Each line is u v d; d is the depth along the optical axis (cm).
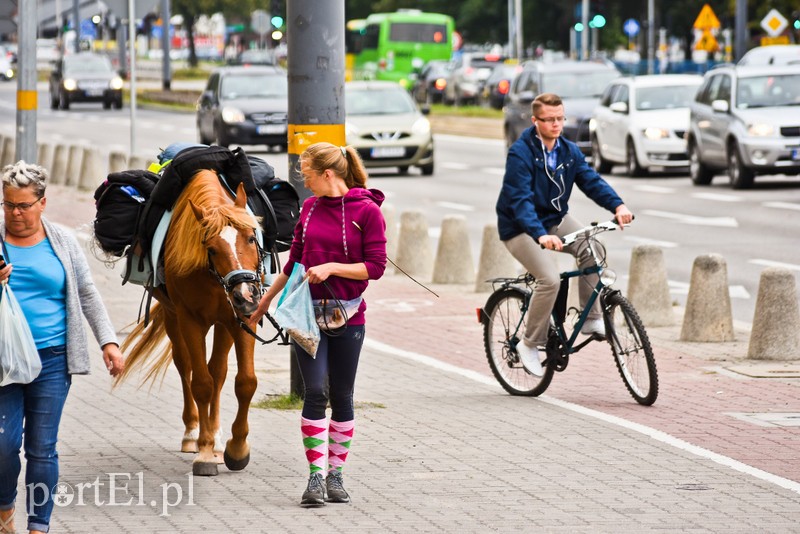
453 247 2391
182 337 1114
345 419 1016
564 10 11844
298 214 1188
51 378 883
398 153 4306
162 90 9600
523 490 1035
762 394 1424
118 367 909
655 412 1335
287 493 1038
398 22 9856
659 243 2739
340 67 1365
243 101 5072
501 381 1459
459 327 1900
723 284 1772
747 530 923
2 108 8138
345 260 1001
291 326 988
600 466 1110
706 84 3888
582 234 1366
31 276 875
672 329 1884
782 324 1627
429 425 1278
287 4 1365
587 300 1398
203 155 1112
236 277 1011
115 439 1227
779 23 5544
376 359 1655
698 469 1100
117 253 1176
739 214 3180
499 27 13112
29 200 868
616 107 4259
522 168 1366
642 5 11025
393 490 1039
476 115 7519
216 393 1152
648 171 4238
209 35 18012
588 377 1537
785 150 3581
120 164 3806
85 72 8450
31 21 2322
